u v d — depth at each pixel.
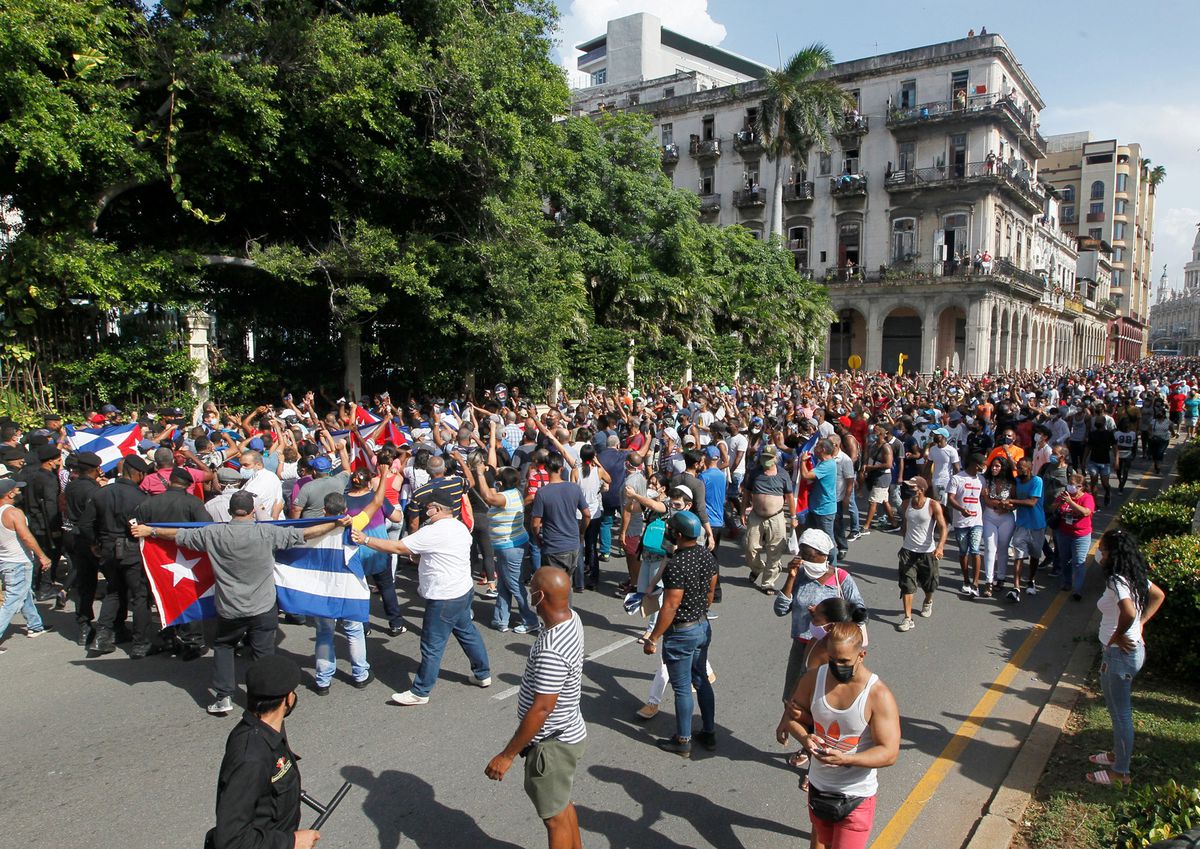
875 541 12.75
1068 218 95.50
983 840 4.61
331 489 7.81
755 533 9.77
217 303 18.88
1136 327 112.00
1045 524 10.02
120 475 7.65
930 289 45.81
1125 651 5.20
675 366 29.55
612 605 9.26
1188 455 15.96
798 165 40.53
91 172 13.52
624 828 4.76
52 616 8.48
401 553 6.36
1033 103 52.25
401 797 5.03
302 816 4.76
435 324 19.14
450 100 16.30
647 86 59.56
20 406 13.31
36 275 13.21
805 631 5.59
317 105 15.26
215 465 9.84
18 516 7.45
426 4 16.28
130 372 15.02
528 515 9.56
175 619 6.50
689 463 9.70
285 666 3.15
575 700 4.07
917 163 46.41
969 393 25.53
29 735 5.77
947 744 5.95
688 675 5.58
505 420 13.88
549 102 18.41
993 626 8.71
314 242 19.33
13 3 11.62
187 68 13.99
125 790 5.03
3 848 4.42
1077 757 5.63
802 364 41.09
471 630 6.59
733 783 5.31
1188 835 3.12
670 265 30.27
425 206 19.52
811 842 4.16
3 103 12.38
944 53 44.91
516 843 4.60
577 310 23.94
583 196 27.61
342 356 20.41
